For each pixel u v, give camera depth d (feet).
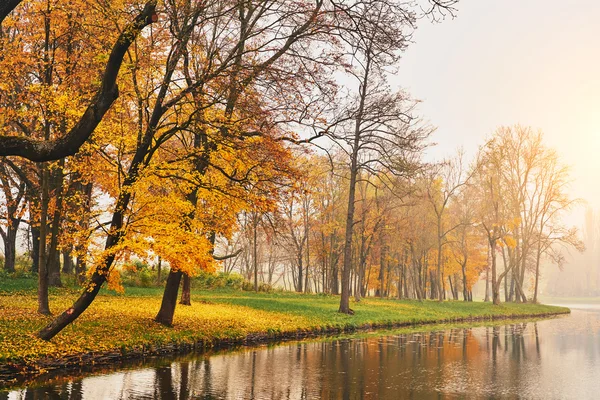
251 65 57.21
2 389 44.04
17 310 71.92
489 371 66.95
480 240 236.22
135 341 61.98
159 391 46.50
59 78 75.82
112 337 61.67
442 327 129.39
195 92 58.59
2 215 110.32
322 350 77.71
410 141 114.93
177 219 60.29
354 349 80.74
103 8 55.01
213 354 67.77
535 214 231.09
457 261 233.76
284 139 61.05
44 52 70.59
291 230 197.47
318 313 116.57
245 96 58.59
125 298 106.83
